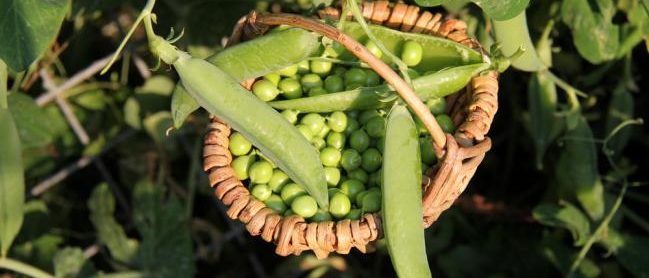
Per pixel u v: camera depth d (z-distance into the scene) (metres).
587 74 0.57
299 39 0.44
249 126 0.42
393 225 0.40
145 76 0.63
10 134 0.50
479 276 0.58
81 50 0.64
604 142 0.52
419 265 0.40
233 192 0.43
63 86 0.61
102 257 0.65
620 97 0.54
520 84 0.59
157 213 0.58
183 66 0.42
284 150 0.42
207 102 0.42
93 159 0.64
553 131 0.54
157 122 0.59
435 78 0.44
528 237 0.59
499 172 0.64
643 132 0.58
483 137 0.42
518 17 0.47
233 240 0.66
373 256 0.64
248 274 0.66
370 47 0.46
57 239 0.62
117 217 0.66
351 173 0.46
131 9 0.64
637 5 0.51
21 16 0.43
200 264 0.66
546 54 0.53
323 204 0.42
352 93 0.45
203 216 0.65
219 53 0.44
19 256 0.60
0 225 0.52
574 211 0.54
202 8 0.56
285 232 0.41
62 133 0.64
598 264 0.57
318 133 0.46
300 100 0.45
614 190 0.56
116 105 0.65
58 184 0.66
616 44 0.51
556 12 0.54
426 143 0.44
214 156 0.44
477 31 0.53
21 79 0.56
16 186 0.51
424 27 0.47
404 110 0.41
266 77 0.47
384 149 0.41
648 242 0.54
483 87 0.44
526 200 0.63
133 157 0.63
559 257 0.56
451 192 0.41
